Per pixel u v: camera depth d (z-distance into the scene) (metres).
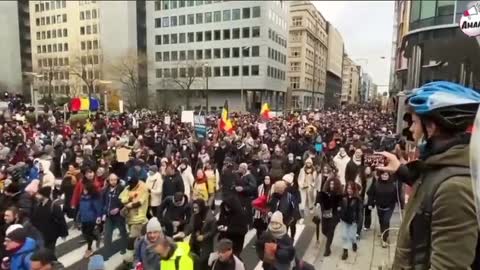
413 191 1.43
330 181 8.37
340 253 8.52
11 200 7.38
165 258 5.03
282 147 15.83
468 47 13.89
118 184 8.58
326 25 130.12
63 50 84.31
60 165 13.62
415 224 1.34
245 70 70.50
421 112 1.35
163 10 76.81
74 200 9.70
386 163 1.60
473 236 1.16
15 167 10.29
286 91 83.81
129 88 64.50
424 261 1.30
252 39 69.25
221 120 19.78
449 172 1.26
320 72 119.88
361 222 8.98
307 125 23.42
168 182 9.38
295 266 5.21
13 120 22.42
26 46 61.91
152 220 5.46
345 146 15.48
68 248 8.80
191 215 7.13
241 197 8.51
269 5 70.00
